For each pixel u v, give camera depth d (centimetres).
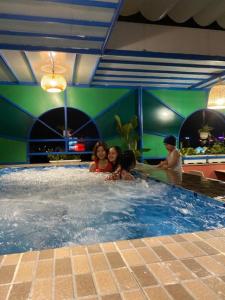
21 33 397
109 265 118
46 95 756
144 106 823
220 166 771
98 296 96
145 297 95
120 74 679
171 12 479
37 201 322
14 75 654
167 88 830
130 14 486
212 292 97
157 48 522
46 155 789
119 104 807
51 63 530
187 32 535
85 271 114
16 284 105
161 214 259
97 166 518
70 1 319
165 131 841
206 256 125
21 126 754
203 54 545
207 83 769
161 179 366
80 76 667
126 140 780
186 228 217
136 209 278
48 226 232
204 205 259
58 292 99
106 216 258
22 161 760
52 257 127
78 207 292
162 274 110
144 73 672
